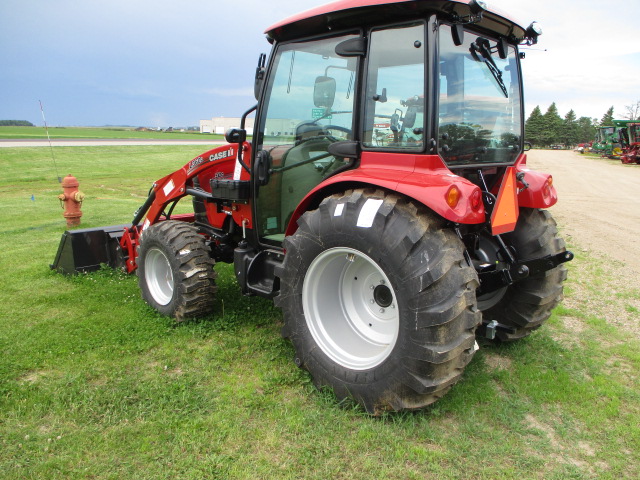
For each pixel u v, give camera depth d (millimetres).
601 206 12336
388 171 2943
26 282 5500
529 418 2988
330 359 3088
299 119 3568
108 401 3057
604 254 7188
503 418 2934
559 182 18656
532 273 3227
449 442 2699
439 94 2797
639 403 3152
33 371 3494
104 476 2432
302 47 3490
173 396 3096
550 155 44188
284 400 3096
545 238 3590
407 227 2666
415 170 2855
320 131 3436
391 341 2865
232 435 2727
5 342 3924
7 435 2732
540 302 3650
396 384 2752
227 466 2484
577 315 4664
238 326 4227
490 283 3166
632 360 3754
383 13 2895
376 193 2889
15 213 10484
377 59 3020
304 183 3641
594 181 19047
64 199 8812
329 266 3148
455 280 2605
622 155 30984
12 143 33469
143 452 2596
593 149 43500
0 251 7020
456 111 3068
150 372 3459
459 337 2629
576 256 7035
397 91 2934
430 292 2596
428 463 2529
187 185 4832
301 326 3213
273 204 3869
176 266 4188
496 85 3471
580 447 2719
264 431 2771
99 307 4695
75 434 2740
